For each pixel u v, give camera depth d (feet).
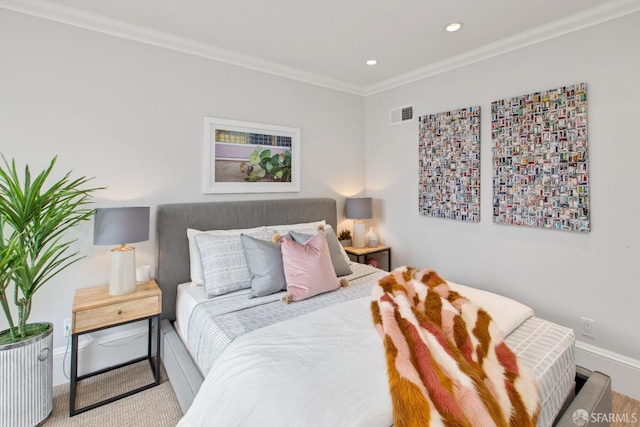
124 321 6.61
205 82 8.86
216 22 7.45
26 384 5.68
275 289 7.09
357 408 3.29
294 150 10.75
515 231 8.64
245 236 7.56
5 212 5.60
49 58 6.83
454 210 9.90
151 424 5.96
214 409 3.86
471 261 9.65
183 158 8.57
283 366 4.04
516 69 8.42
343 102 12.12
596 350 7.31
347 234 12.09
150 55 8.01
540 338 5.03
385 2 6.68
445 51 9.12
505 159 8.64
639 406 6.57
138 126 7.89
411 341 4.24
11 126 6.51
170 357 6.59
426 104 10.67
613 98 6.90
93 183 7.36
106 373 7.55
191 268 8.05
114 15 7.13
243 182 9.64
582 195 7.33
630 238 6.80
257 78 9.83
